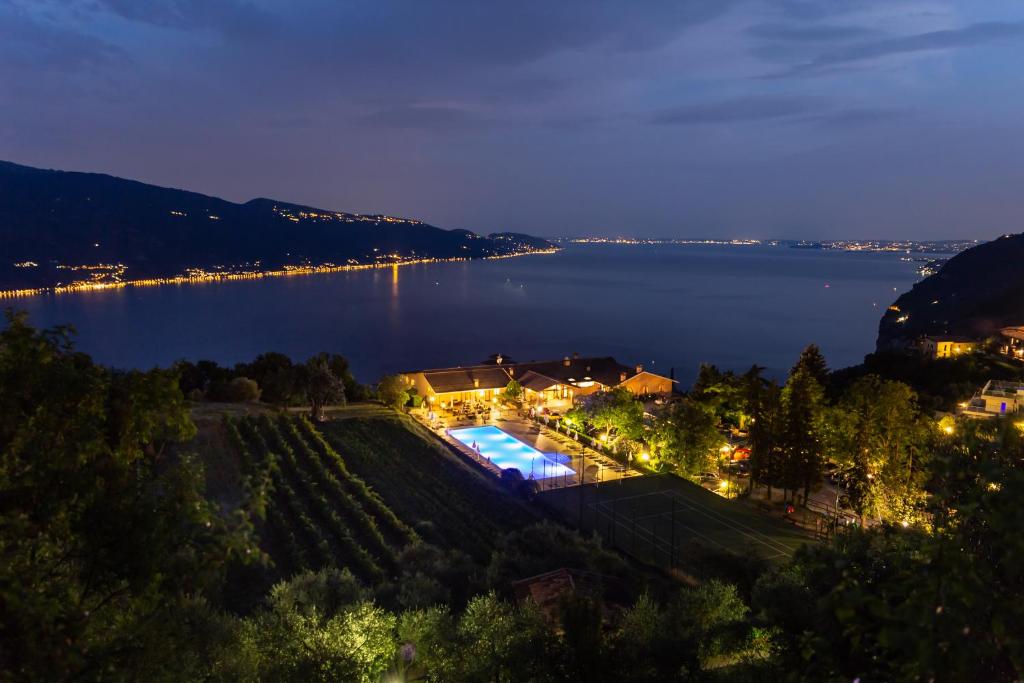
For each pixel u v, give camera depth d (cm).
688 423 7012
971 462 1015
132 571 1235
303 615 2842
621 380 10769
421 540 4647
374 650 2484
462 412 9950
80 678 1155
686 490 6725
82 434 1270
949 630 733
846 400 6500
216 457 6397
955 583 764
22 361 1280
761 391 7412
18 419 1273
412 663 2617
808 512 6094
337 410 9225
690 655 2238
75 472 1236
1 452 1249
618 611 3372
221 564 1316
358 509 5328
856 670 1041
